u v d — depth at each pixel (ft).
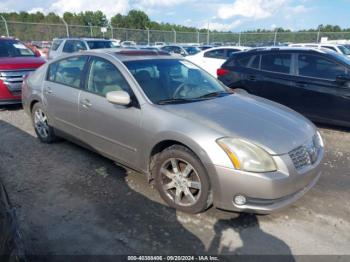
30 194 11.28
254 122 10.03
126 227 9.43
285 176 8.86
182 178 10.02
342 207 10.75
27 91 16.88
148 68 12.50
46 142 16.37
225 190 9.04
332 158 15.29
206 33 104.27
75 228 9.36
